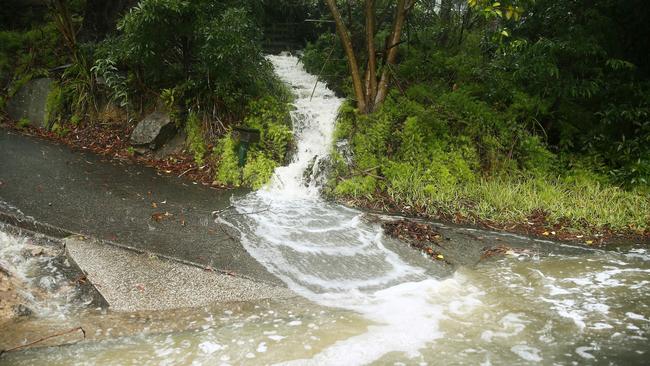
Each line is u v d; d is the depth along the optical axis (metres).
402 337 3.76
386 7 8.84
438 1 10.28
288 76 9.45
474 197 6.73
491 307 4.26
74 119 7.76
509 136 7.60
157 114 7.42
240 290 4.20
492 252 5.38
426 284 4.60
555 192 6.92
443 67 8.77
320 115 7.83
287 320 3.88
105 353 3.34
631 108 7.63
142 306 3.87
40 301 3.82
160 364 3.28
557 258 5.34
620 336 3.87
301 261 4.83
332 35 9.66
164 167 7.00
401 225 5.79
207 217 5.54
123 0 8.73
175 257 4.58
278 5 11.55
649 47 8.25
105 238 4.74
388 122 7.41
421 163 7.14
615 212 6.55
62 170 6.24
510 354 3.61
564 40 7.38
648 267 5.17
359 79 7.69
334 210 6.23
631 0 7.74
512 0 7.00
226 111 7.65
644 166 7.24
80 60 8.02
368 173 6.95
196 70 7.66
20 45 8.77
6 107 8.02
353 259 4.97
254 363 3.35
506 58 7.93
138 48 6.90
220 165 6.97
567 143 7.96
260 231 5.38
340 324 3.88
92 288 4.02
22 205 5.08
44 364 3.20
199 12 6.91
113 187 6.00
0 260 4.21
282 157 7.20
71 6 9.96
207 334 3.62
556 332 3.91
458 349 3.65
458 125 7.61
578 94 7.66
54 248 4.53
